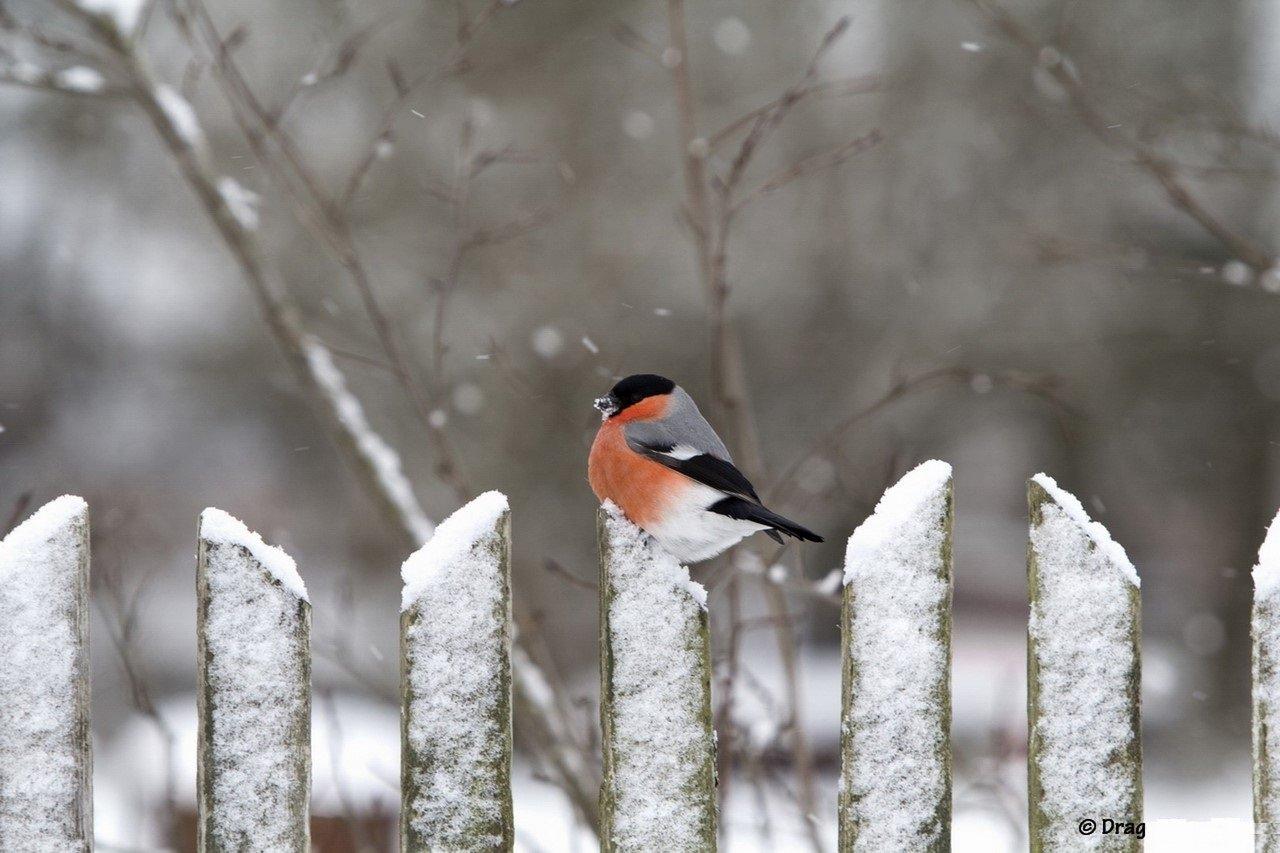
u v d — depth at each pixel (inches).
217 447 882.1
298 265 643.5
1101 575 123.6
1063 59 366.9
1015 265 639.1
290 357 257.3
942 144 701.9
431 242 633.0
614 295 648.4
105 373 882.1
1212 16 639.1
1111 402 733.3
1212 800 617.9
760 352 697.0
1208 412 738.2
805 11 705.0
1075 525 124.0
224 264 840.9
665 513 189.3
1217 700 729.6
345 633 315.0
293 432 839.7
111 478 845.2
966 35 670.5
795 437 692.7
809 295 703.1
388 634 700.7
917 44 699.4
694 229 274.1
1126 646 123.6
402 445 665.6
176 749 353.4
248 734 121.3
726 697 207.3
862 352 698.8
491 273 617.9
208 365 849.5
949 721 123.6
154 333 880.3
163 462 879.1
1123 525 775.7
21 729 119.7
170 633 740.7
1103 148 645.9
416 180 643.5
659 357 660.7
